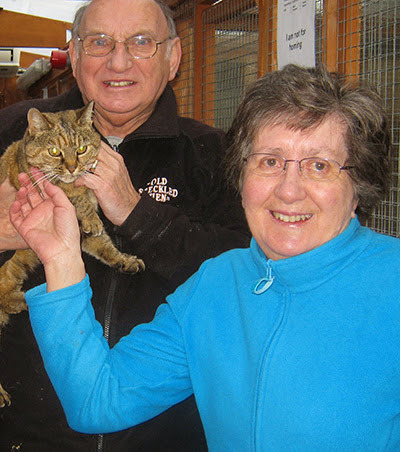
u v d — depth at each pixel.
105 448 1.98
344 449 1.16
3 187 1.97
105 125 2.46
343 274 1.28
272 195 1.30
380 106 1.31
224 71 3.23
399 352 1.16
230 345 1.37
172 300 1.53
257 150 1.32
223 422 1.33
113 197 1.94
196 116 3.46
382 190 1.37
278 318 1.29
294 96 1.25
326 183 1.26
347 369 1.18
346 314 1.22
